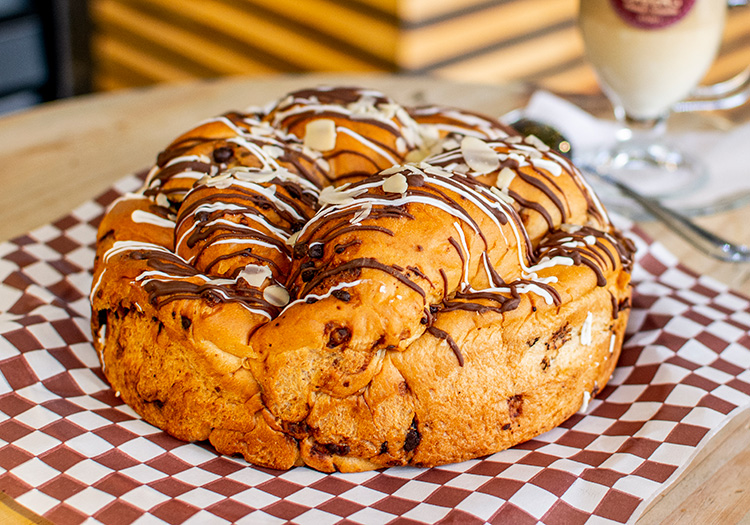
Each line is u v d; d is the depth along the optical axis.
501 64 1.28
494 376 0.67
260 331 0.67
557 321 0.68
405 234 0.66
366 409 0.66
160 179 0.72
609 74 0.86
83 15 1.39
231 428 0.67
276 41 1.28
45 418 0.68
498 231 0.68
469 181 0.68
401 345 0.66
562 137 0.86
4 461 0.66
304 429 0.67
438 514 0.64
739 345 0.72
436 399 0.67
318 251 0.67
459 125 0.75
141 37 1.42
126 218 0.71
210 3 1.32
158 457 0.67
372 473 0.67
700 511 0.65
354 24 1.18
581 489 0.65
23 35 1.15
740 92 0.91
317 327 0.66
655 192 0.85
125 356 0.69
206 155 0.72
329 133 0.72
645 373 0.72
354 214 0.67
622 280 0.71
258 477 0.66
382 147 0.72
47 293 0.75
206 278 0.68
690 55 0.83
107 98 0.94
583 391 0.70
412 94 0.94
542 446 0.68
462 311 0.67
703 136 0.91
